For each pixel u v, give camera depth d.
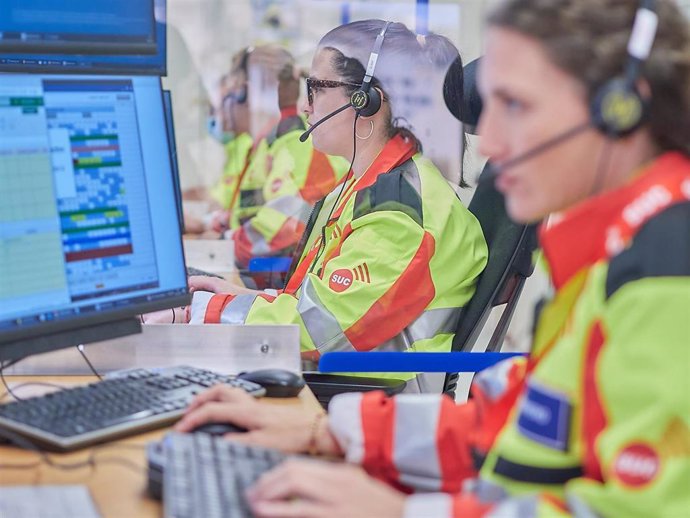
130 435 1.53
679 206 1.07
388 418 1.47
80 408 1.57
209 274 3.37
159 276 1.83
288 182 4.38
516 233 2.56
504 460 1.13
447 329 2.57
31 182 1.63
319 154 4.35
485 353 2.23
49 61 1.84
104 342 1.96
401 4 4.12
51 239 1.66
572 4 1.12
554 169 1.14
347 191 2.77
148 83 1.83
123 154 1.78
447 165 2.75
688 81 1.13
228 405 1.54
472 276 2.58
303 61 4.77
